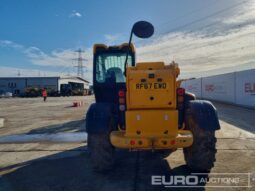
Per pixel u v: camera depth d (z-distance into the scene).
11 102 32.38
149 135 4.26
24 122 12.21
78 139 7.78
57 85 60.62
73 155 6.10
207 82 24.73
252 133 8.14
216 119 4.53
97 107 4.79
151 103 4.28
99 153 4.59
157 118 4.25
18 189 4.29
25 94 52.41
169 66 4.46
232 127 9.21
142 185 4.29
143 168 5.07
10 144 7.42
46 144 7.28
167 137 4.17
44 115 15.19
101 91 5.91
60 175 4.84
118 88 5.86
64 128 9.94
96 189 4.18
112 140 4.29
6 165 5.53
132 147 4.19
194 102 4.75
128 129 4.29
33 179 4.69
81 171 5.01
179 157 5.69
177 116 4.26
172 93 4.28
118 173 4.84
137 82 4.28
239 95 17.73
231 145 6.63
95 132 4.50
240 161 5.32
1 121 12.57
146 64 4.47
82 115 14.55
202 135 4.47
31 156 6.14
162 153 6.04
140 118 4.26
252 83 15.84
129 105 4.32
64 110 18.27
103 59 5.98
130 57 5.98
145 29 4.58
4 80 62.91
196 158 4.52
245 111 14.14
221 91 21.12
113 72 5.92
